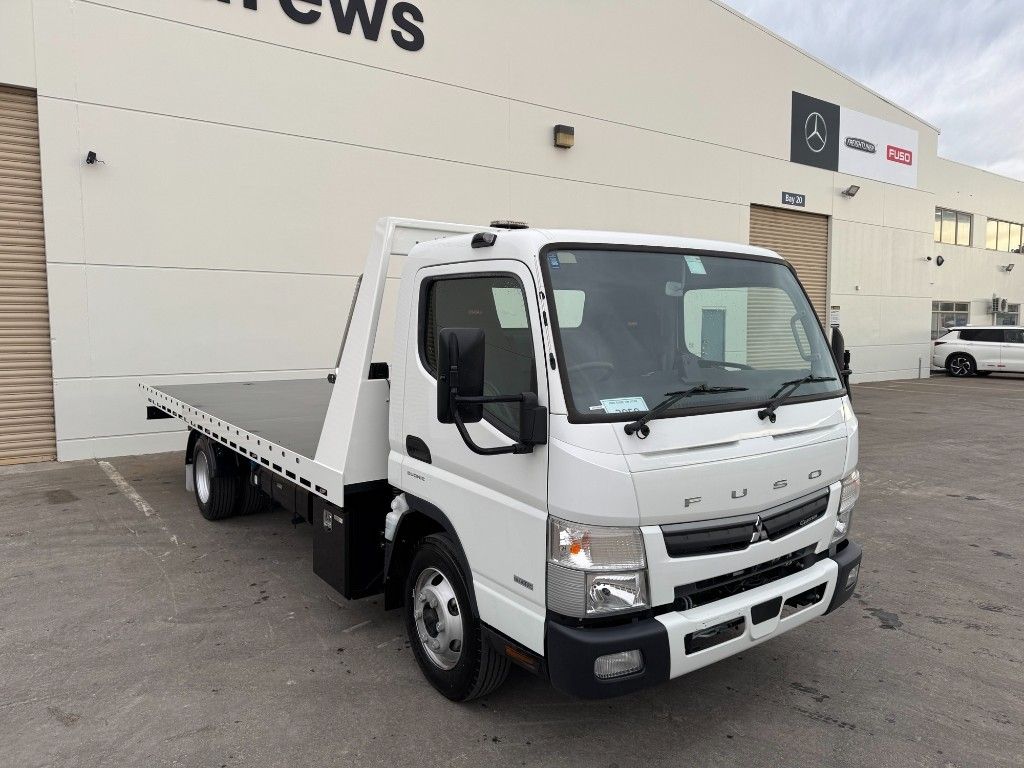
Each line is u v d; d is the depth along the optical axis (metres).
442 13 11.00
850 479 3.47
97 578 4.95
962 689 3.62
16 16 7.98
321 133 10.00
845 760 3.00
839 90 18.52
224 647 3.96
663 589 2.63
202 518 6.38
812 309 3.70
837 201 18.89
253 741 3.08
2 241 8.21
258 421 5.58
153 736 3.11
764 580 3.02
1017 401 16.50
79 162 8.41
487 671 3.14
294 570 5.14
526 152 12.23
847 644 4.12
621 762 2.96
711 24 15.10
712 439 2.77
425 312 3.37
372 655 3.88
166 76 8.84
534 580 2.71
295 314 9.98
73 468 8.33
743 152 16.12
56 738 3.09
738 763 2.96
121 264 8.76
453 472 3.14
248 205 9.52
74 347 8.59
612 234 3.06
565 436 2.56
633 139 13.84
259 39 9.43
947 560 5.61
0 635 4.07
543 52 12.31
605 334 2.79
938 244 26.28
